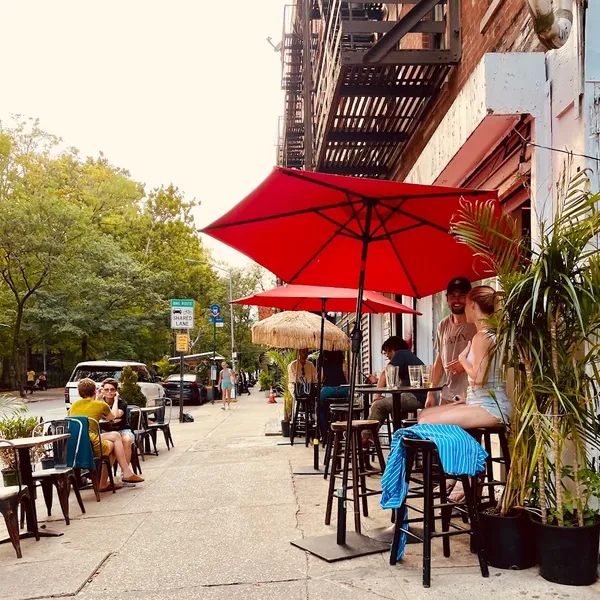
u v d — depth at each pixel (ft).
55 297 126.82
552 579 12.59
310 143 46.11
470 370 14.65
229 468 28.86
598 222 12.51
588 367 13.47
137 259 151.94
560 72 15.39
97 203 158.51
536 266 12.63
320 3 32.17
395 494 14.02
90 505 22.71
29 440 18.98
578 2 14.30
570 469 12.97
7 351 143.23
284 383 45.55
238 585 13.43
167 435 38.11
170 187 167.63
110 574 14.62
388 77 26.35
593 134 14.21
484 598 11.98
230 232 17.26
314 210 16.55
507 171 19.63
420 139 30.73
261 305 32.09
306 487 23.65
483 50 22.12
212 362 110.32
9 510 16.56
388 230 17.97
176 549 16.29
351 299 30.89
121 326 133.18
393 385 17.88
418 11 23.20
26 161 152.05
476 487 13.79
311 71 47.52
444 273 20.40
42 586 14.02
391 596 12.32
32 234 119.44
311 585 13.19
